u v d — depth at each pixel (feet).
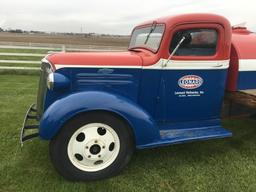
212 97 12.59
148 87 11.62
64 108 10.05
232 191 10.27
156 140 11.23
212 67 12.10
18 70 33.17
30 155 12.47
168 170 11.58
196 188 10.41
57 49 37.76
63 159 10.32
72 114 10.05
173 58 11.53
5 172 11.03
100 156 10.64
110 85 11.22
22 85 26.89
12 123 16.29
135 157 12.59
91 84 11.05
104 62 11.09
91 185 10.43
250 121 17.26
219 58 12.12
